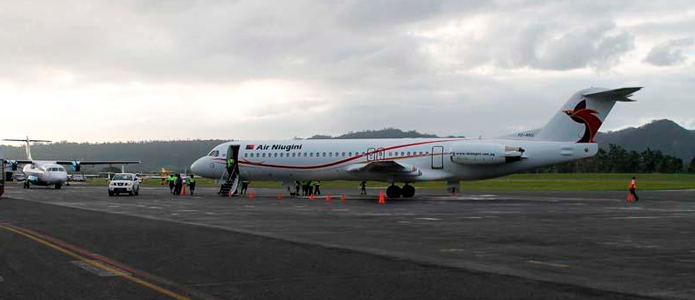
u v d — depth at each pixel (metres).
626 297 8.01
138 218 21.27
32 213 23.78
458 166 35.12
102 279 9.20
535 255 11.98
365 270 10.11
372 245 13.57
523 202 32.03
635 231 16.80
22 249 12.69
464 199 35.28
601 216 22.30
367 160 37.03
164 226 18.16
